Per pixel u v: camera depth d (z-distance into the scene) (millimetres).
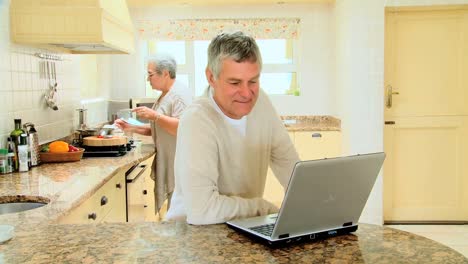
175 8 5270
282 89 5523
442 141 4488
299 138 4871
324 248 1145
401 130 4500
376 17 4309
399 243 1182
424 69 4438
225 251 1121
